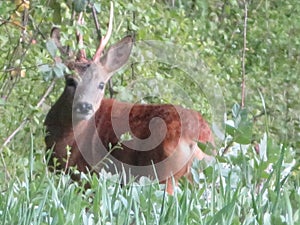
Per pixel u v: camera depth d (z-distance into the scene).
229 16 21.38
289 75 19.52
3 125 14.30
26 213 8.89
